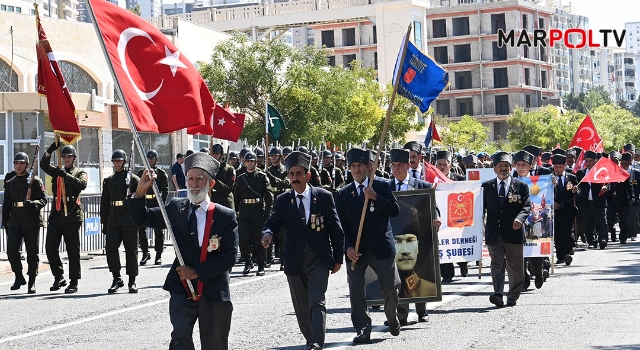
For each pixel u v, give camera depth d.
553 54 130.75
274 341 10.98
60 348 10.85
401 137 59.00
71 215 16.17
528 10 123.31
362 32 111.94
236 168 22.16
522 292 15.19
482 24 122.12
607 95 193.88
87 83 40.94
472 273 18.25
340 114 44.53
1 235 24.23
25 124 36.44
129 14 8.77
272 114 26.52
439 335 11.11
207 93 9.31
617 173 23.44
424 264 11.80
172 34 44.75
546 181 16.55
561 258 19.50
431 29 123.75
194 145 46.34
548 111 102.31
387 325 11.92
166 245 25.91
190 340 7.62
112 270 15.99
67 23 39.59
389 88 57.78
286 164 10.11
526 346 10.25
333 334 11.41
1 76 37.16
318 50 45.19
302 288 10.12
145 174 7.77
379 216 10.75
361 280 10.77
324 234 10.02
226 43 43.41
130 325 12.45
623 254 21.86
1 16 36.88
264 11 79.44
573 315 12.46
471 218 15.95
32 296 15.84
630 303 13.45
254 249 20.00
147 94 8.73
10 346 11.04
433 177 16.61
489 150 89.62
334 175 24.52
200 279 7.52
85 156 39.69
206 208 7.71
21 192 16.27
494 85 121.94
